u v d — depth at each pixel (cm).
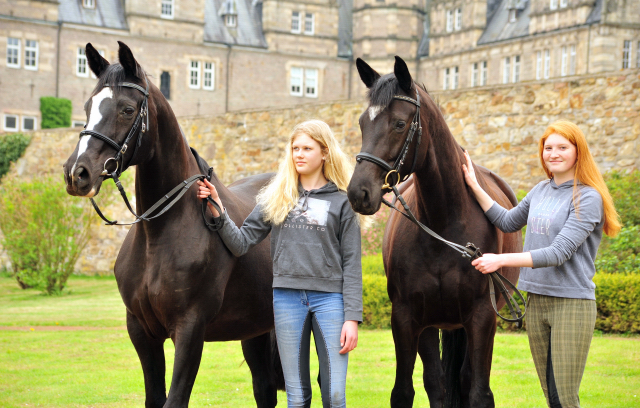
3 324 1071
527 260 331
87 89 4216
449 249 387
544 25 4075
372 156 335
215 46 4569
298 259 346
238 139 1775
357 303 342
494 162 1350
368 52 4912
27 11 4038
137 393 601
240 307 406
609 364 686
